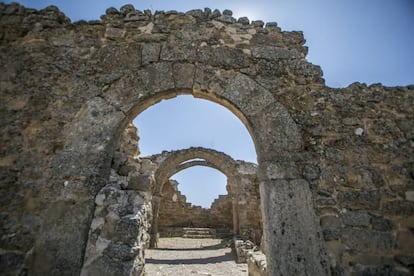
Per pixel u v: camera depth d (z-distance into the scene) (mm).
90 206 2688
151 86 3250
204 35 3586
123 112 3129
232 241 9641
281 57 3521
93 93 3203
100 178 2830
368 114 3193
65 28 3559
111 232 2611
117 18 3650
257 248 6828
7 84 3203
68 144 2949
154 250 8617
